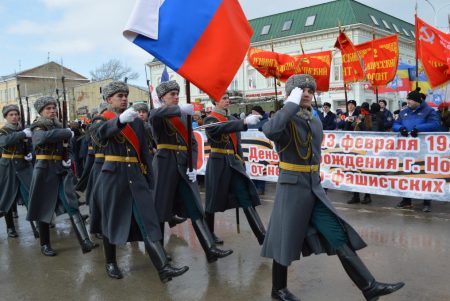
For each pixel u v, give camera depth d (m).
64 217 7.12
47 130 4.93
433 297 3.58
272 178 7.87
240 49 4.00
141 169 4.09
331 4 32.03
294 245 3.33
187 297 3.79
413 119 6.50
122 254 5.07
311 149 3.40
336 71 29.69
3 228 6.52
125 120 3.68
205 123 4.95
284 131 3.37
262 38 34.44
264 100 22.67
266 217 6.47
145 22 3.73
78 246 5.47
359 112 8.86
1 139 5.51
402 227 5.62
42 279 4.38
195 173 4.39
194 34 3.84
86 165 5.89
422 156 6.34
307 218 3.36
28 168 5.91
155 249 3.79
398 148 6.54
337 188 7.14
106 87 4.17
